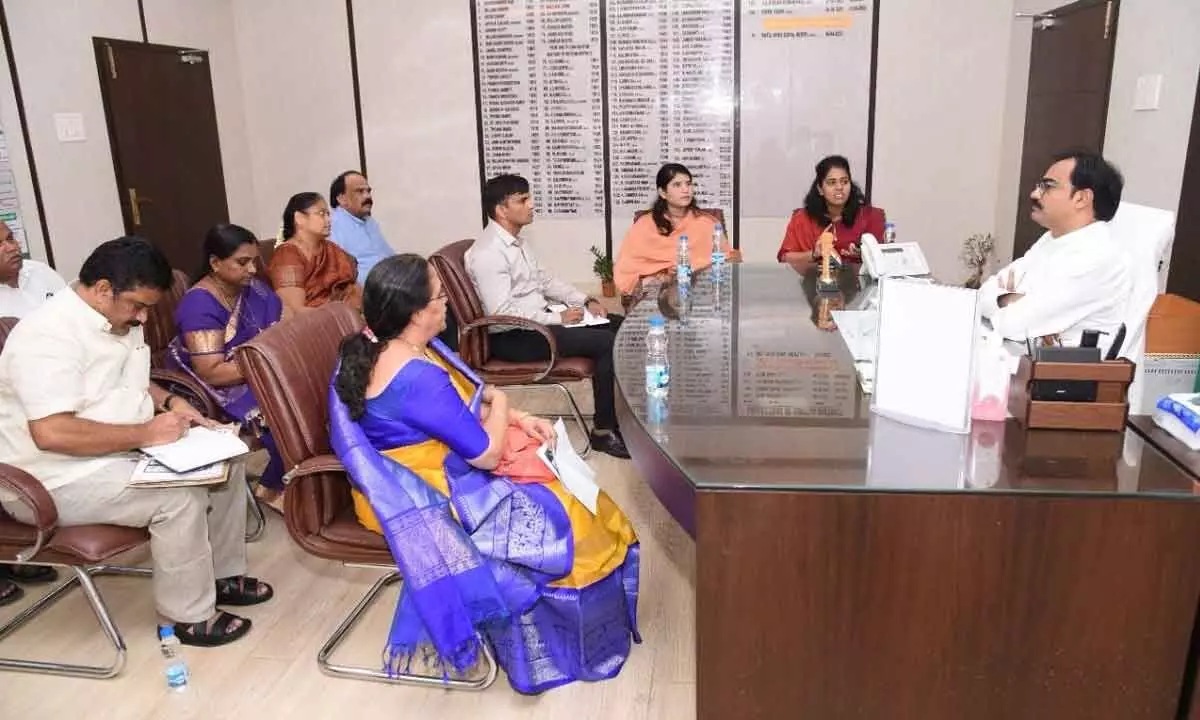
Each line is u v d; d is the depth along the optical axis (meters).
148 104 4.84
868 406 1.75
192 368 2.68
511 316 3.10
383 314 1.82
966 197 5.46
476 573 1.82
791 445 1.56
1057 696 1.46
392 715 1.94
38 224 4.18
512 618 1.92
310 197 3.45
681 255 3.35
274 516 2.94
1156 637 1.41
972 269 5.49
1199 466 1.43
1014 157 5.11
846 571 1.44
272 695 2.02
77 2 4.37
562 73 5.50
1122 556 1.37
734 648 1.50
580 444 3.51
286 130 5.83
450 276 3.14
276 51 5.71
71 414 1.95
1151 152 3.69
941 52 5.24
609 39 5.41
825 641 1.48
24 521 1.96
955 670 1.47
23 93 4.07
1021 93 5.01
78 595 2.47
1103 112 4.07
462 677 2.05
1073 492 1.35
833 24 5.25
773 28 5.28
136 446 2.02
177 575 2.10
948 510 1.38
